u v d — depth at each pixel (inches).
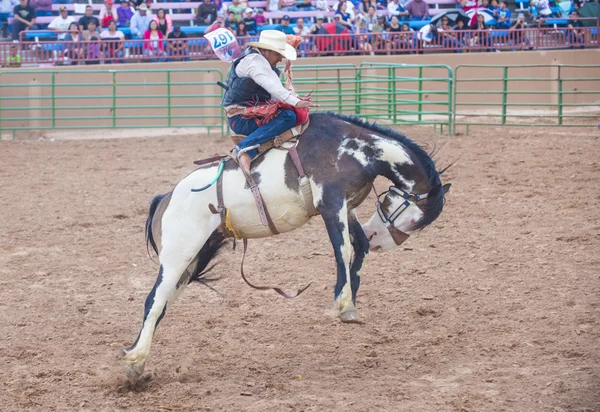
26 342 323.0
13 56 970.1
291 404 255.4
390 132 284.2
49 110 973.2
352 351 305.7
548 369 275.6
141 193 611.5
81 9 1135.6
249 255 445.7
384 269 408.8
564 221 481.1
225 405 257.9
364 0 1124.5
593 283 367.9
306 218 285.1
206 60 1007.0
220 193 281.0
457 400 253.4
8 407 260.4
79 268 430.0
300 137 281.3
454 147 749.3
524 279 380.8
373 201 566.9
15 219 538.0
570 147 722.2
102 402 264.1
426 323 332.2
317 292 380.2
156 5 1145.4
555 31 1077.8
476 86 1062.4
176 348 314.3
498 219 497.4
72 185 647.8
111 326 343.0
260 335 327.0
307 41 1032.8
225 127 946.1
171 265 282.0
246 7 1069.8
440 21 1075.9
